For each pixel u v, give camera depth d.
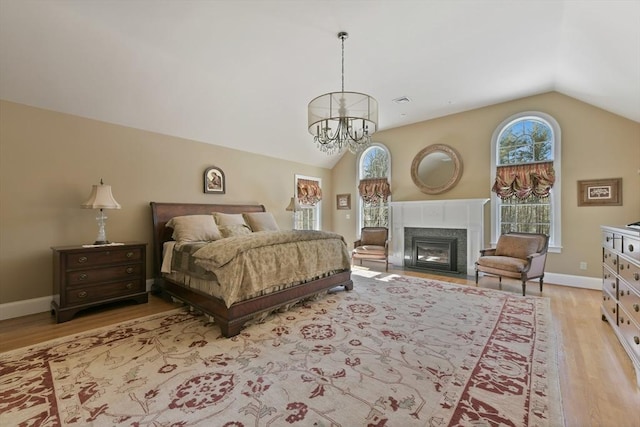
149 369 2.01
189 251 3.27
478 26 2.91
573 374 1.95
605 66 3.05
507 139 4.90
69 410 1.59
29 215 3.18
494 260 4.07
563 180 4.39
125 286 3.38
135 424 1.49
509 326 2.75
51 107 3.29
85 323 2.89
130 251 3.42
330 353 2.24
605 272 2.83
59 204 3.38
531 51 3.35
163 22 2.73
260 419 1.52
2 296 3.02
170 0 2.46
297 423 1.49
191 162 4.65
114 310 3.29
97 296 3.16
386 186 6.22
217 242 2.98
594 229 4.16
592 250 4.18
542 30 2.96
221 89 4.01
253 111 4.62
